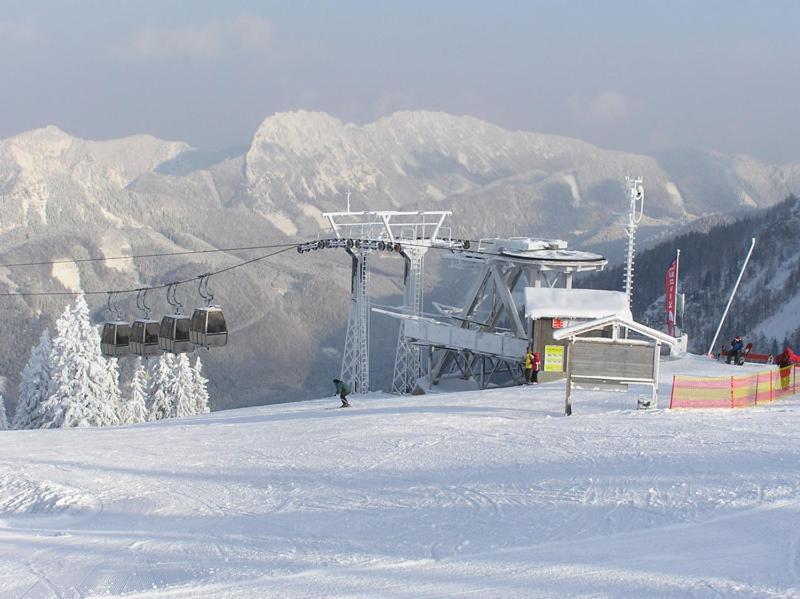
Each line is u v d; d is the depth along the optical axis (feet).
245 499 61.67
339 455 75.97
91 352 226.58
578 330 93.20
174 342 146.51
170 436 98.53
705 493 52.44
